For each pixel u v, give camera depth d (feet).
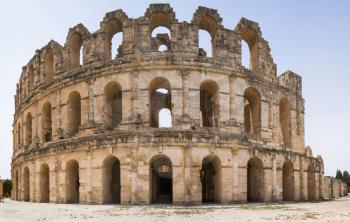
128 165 160.04
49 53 208.74
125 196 159.43
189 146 159.53
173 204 156.25
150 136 160.04
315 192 207.21
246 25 184.96
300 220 103.76
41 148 193.77
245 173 168.86
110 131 165.89
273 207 145.28
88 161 169.48
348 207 146.72
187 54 168.55
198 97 166.81
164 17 178.09
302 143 207.41
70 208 148.05
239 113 173.99
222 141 164.66
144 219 108.27
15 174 247.70
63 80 186.29
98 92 173.99
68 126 184.75
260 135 183.01
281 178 184.55
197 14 173.47
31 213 133.69
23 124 228.63
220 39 176.04
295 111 205.26
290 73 205.16
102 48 177.99
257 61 189.47
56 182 182.60
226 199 163.63
